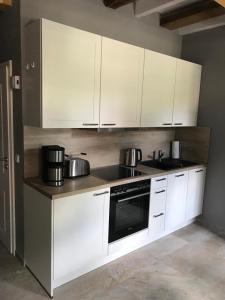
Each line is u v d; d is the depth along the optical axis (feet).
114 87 8.21
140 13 9.45
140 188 8.86
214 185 11.41
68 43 6.87
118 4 8.64
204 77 11.31
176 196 10.47
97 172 9.12
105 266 8.43
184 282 7.87
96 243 7.86
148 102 9.43
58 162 7.22
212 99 11.10
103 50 7.70
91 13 8.49
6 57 7.97
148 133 11.47
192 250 9.66
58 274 7.07
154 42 10.71
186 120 11.21
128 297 7.14
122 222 8.63
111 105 8.23
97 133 9.54
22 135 7.54
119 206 8.38
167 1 8.46
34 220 7.41
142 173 9.22
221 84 10.70
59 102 6.95
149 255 9.19
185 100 10.93
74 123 7.38
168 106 10.23
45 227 6.91
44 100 6.64
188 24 10.38
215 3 8.87
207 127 11.38
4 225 9.27
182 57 12.01
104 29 8.93
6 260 8.60
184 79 10.66
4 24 7.86
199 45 11.30
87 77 7.45
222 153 10.95
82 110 7.50
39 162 7.97
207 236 10.81
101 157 9.88
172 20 10.25
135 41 9.98
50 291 7.02
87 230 7.50
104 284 7.61
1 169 9.02
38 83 6.67
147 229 9.61
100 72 7.75
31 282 7.58
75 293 7.19
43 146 7.58
